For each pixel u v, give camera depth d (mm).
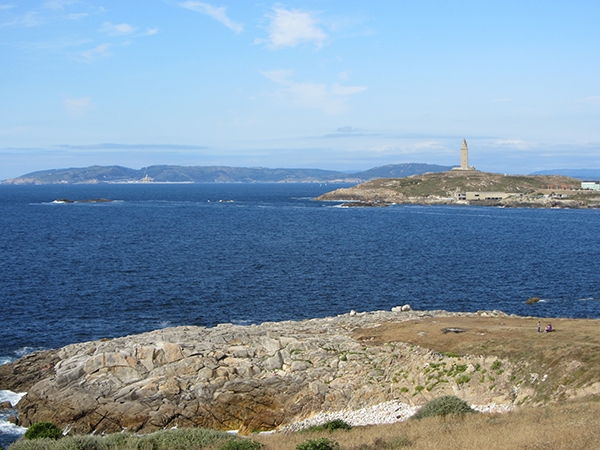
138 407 34906
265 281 75875
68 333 51375
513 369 33594
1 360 44250
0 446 32250
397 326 47188
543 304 63531
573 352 32719
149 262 90750
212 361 39125
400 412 32531
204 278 77375
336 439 26125
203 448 25469
